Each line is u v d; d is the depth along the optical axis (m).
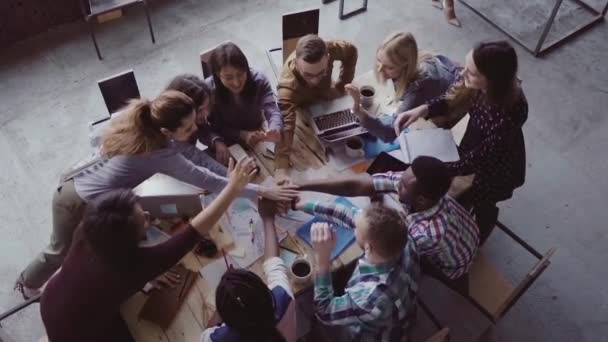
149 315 1.84
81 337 1.77
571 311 2.71
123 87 2.51
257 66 3.79
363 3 4.25
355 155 2.34
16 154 3.25
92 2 3.54
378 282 1.79
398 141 2.41
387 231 1.71
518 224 3.04
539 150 3.39
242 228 2.08
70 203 2.13
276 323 1.62
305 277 1.92
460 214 2.03
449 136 2.39
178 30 4.03
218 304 1.48
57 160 3.24
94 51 3.84
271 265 1.87
